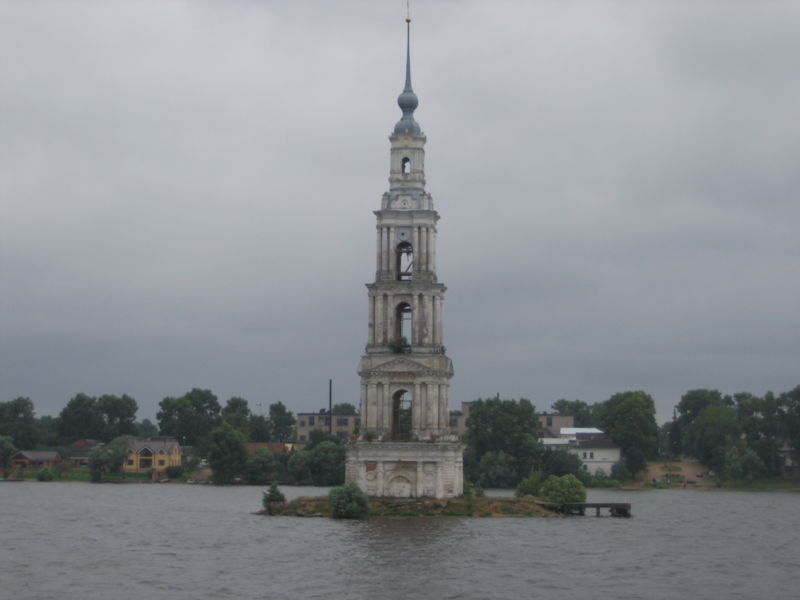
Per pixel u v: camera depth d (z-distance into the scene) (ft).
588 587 333.42
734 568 375.25
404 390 551.18
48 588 327.88
